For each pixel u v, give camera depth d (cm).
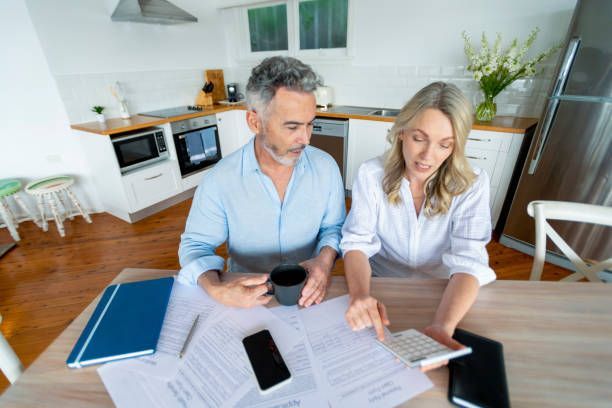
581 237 193
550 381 55
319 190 99
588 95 169
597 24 159
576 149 181
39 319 168
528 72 219
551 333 64
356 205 102
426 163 85
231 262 111
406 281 81
